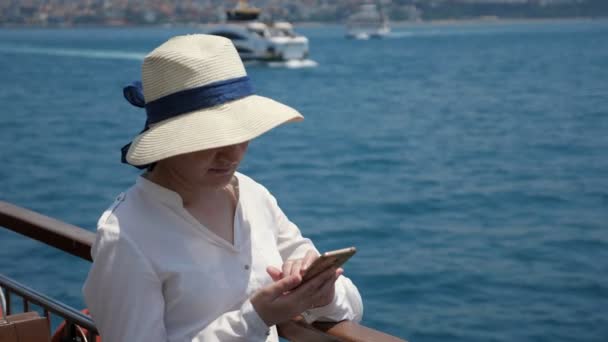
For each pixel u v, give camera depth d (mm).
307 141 31328
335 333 1827
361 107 43812
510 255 14234
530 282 12453
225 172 1780
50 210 18750
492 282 12438
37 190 21078
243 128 1710
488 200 19766
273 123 1729
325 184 22625
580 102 44281
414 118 38531
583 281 12492
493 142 30500
